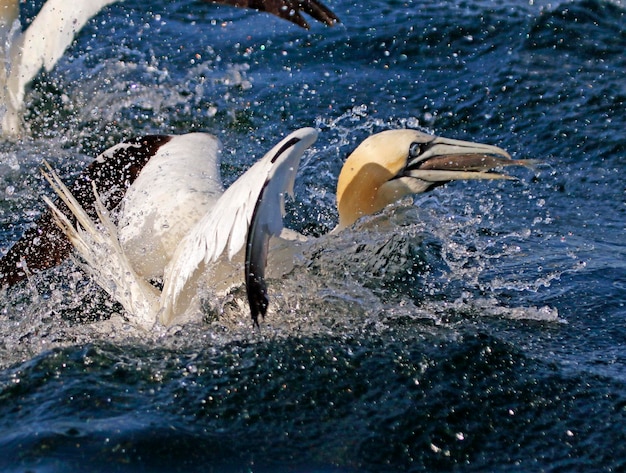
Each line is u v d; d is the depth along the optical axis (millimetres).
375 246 11922
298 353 10070
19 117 16625
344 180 12109
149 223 11594
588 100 17891
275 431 8953
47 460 8312
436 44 19781
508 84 18406
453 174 11898
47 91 17859
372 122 17406
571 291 11852
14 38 16297
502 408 9375
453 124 17531
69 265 11883
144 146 12906
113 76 18625
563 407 9422
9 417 8977
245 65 19297
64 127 17047
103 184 12492
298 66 19375
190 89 18469
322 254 11594
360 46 19859
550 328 10930
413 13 20891
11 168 15664
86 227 11312
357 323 10773
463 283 11938
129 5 21688
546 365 10047
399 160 11906
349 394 9492
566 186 15742
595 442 8969
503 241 13594
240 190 9320
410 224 12258
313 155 16234
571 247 13438
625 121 17359
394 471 8578
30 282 11695
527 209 14992
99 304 11367
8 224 14117
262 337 10391
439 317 11016
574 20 20078
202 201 11656
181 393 9383
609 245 13617
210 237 9492
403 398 9453
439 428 9086
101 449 8461
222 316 10812
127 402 9219
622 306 11469
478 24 20219
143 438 8609
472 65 19094
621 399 9516
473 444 8930
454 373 9836
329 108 17922
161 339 10352
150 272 11586
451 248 12789
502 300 11570
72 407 9094
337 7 21438
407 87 18562
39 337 10500
